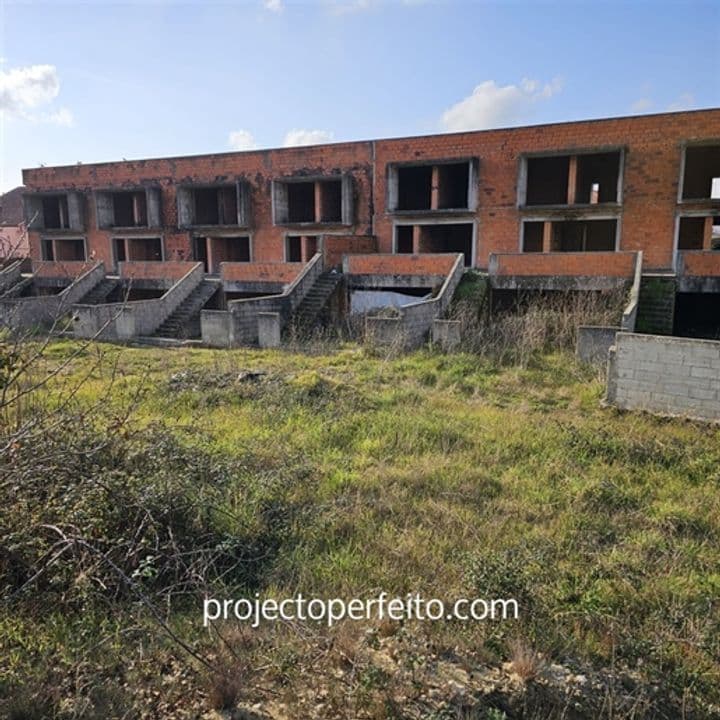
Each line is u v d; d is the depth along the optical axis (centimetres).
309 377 1009
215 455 640
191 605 413
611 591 430
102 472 474
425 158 2183
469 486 615
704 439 770
